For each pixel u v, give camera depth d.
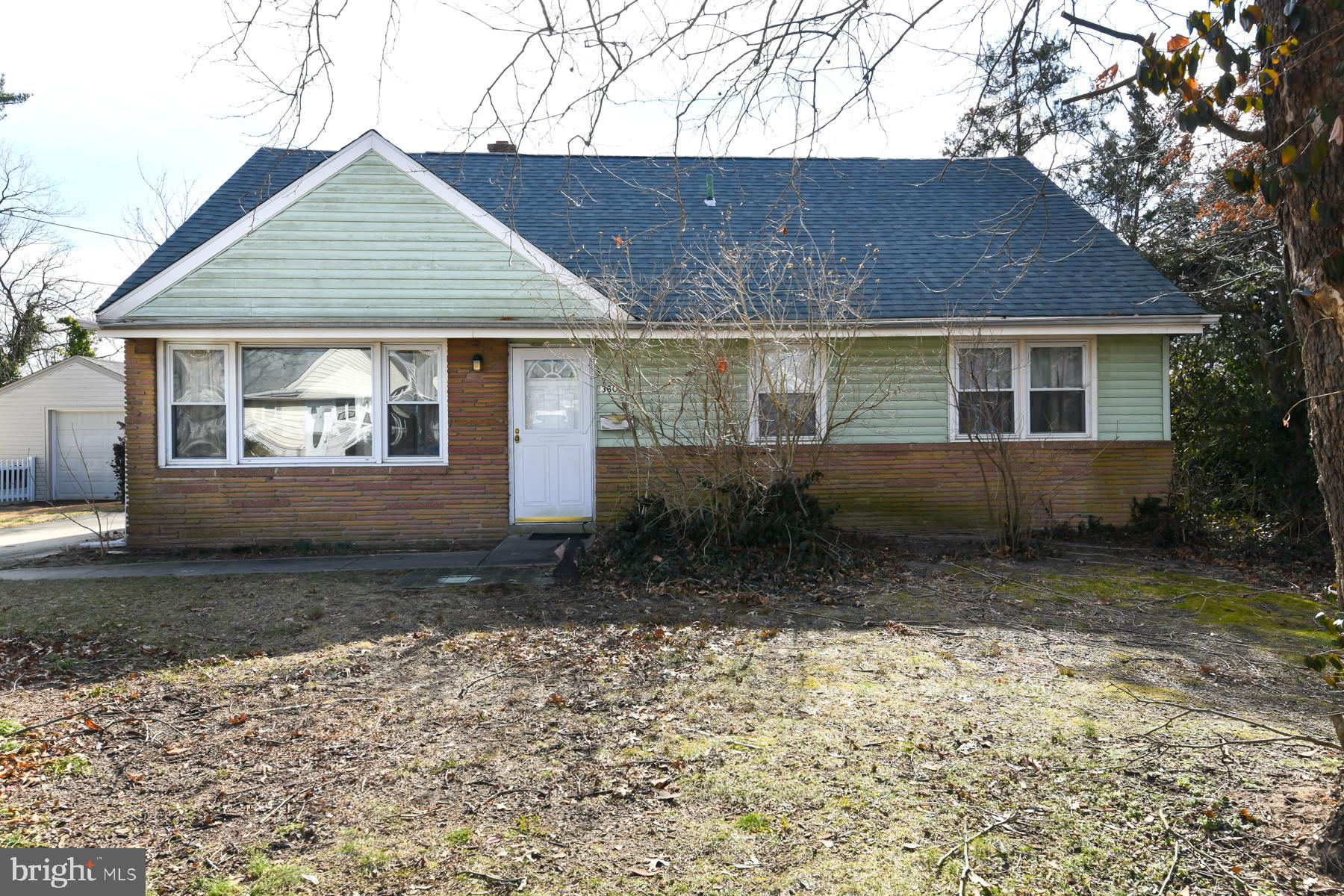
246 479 11.48
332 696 5.79
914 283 12.45
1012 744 4.78
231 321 11.14
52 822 4.09
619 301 10.59
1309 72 3.45
